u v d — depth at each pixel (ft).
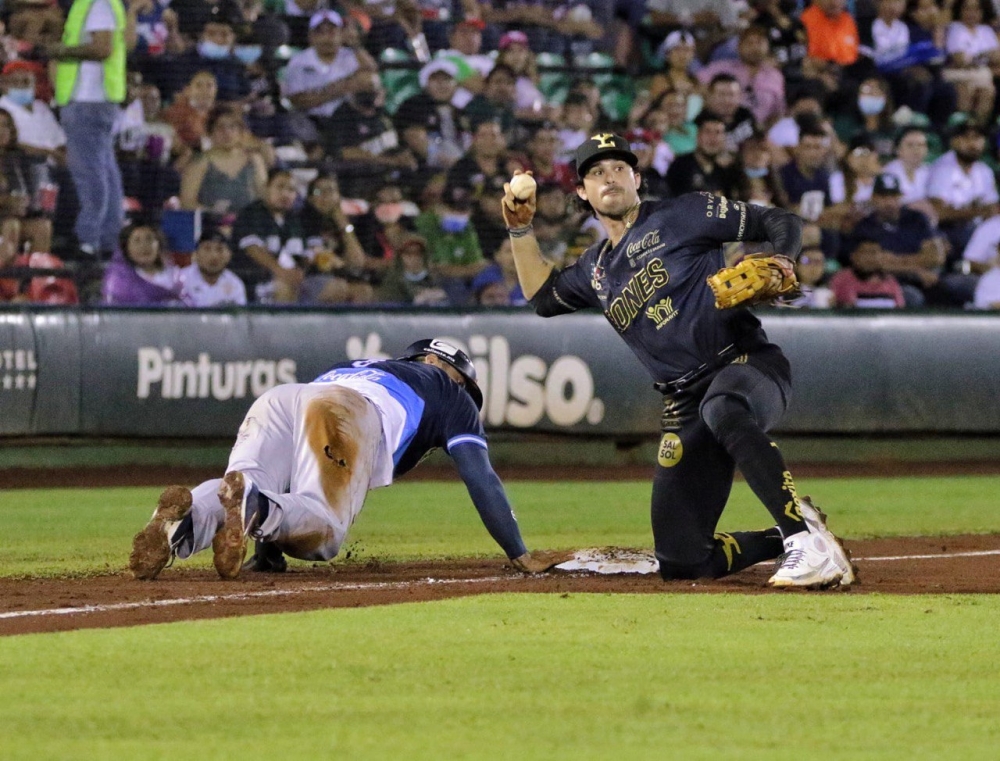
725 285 62.28
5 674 44.42
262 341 148.36
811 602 60.59
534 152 169.07
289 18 168.14
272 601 60.34
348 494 68.13
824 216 175.73
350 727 38.09
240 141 157.79
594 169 68.28
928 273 177.27
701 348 67.62
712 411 65.62
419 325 151.64
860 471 161.07
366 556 85.40
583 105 176.24
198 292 154.81
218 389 147.33
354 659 47.06
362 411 69.36
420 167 167.12
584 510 119.44
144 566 65.46
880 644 50.83
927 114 194.39
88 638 50.47
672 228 67.46
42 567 77.41
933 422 166.20
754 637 51.90
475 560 83.05
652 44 186.70
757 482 64.44
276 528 65.67
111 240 153.28
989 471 163.02
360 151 165.48
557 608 58.29
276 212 158.81
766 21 188.24
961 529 106.32
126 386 144.97
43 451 144.97
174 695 41.73
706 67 182.91
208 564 78.84
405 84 172.65
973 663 47.62
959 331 166.91
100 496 127.03
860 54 190.08
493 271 166.91
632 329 69.51
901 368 164.66
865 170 178.40
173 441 148.15
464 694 42.16
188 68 157.89
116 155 153.89
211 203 156.25
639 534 101.76
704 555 69.56
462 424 73.15
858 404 163.43
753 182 172.45
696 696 42.27
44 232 150.20
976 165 184.34
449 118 169.27
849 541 96.84
